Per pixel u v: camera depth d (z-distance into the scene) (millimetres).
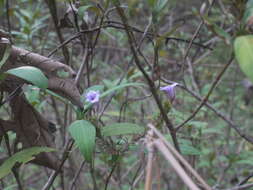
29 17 981
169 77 1231
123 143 598
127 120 993
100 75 1363
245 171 1100
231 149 1184
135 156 1203
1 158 633
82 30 723
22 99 633
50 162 648
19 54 597
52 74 597
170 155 394
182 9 2111
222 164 1147
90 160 495
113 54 1525
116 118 1018
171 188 1270
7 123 634
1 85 608
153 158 421
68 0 701
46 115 1194
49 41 1179
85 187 1124
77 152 1069
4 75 518
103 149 586
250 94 1625
